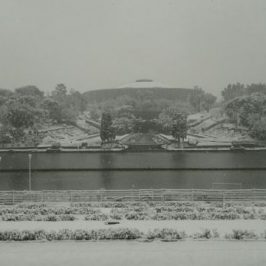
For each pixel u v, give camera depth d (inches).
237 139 1604.3
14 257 602.9
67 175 1620.3
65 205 1103.0
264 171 1588.3
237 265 562.3
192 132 1617.9
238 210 941.2
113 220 840.3
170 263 570.9
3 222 844.6
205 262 572.4
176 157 1616.6
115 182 1596.9
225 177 1598.2
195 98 1619.1
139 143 1625.2
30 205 1069.1
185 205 1067.3
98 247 647.1
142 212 923.4
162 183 1579.7
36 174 1625.2
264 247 635.5
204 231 697.0
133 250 626.8
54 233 697.6
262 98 1592.0
